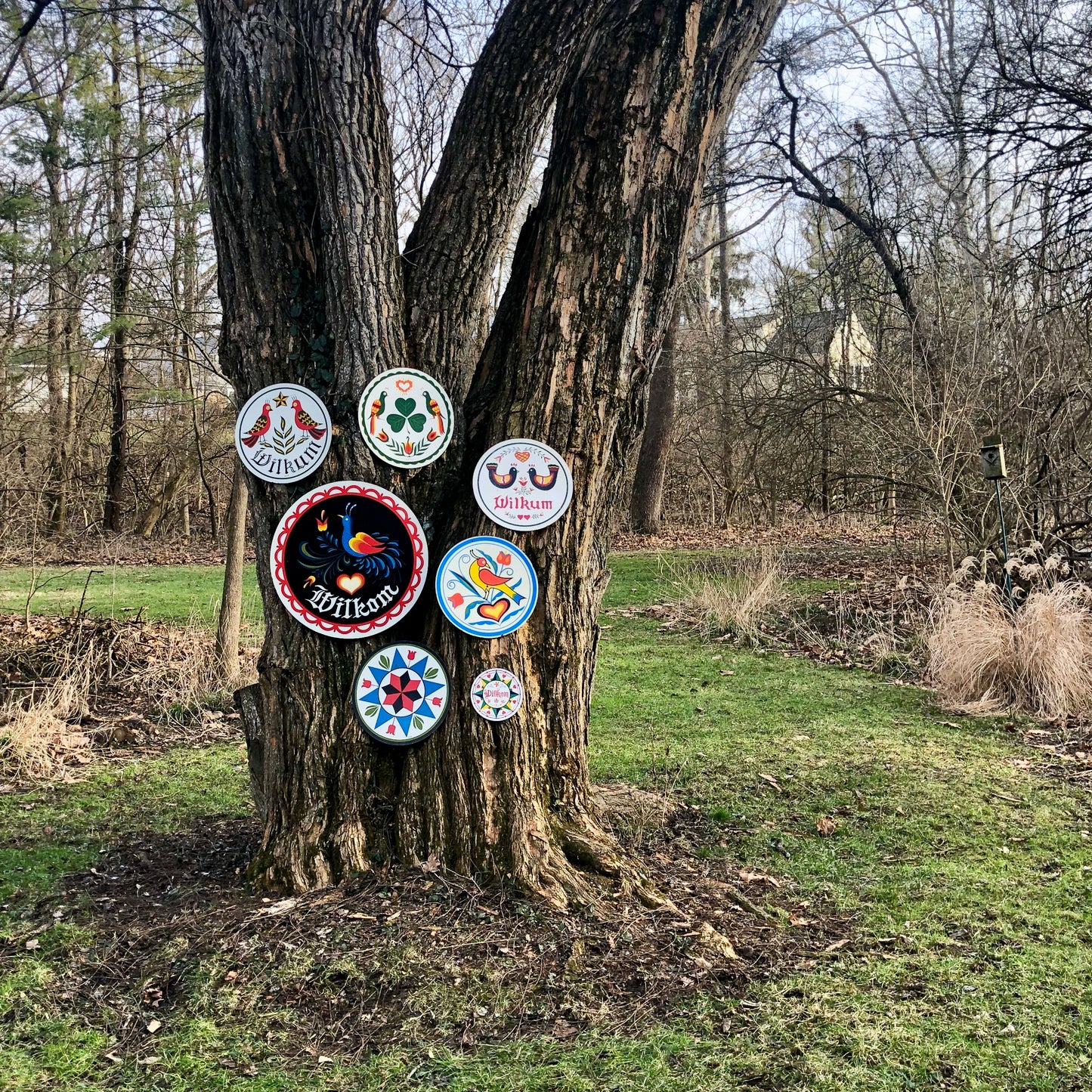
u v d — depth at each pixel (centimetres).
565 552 364
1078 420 955
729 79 369
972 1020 299
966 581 944
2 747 587
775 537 1909
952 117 1112
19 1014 300
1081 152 959
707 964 320
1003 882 410
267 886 353
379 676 356
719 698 745
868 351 1630
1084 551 917
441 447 356
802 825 480
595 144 349
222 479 2200
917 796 518
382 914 329
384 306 345
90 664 729
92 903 372
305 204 347
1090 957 343
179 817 495
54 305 1405
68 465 1852
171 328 880
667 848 436
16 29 686
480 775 353
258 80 336
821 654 902
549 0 346
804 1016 297
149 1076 271
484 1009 293
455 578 354
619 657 905
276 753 366
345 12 327
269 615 367
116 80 1404
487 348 377
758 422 1931
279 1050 279
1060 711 679
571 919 332
